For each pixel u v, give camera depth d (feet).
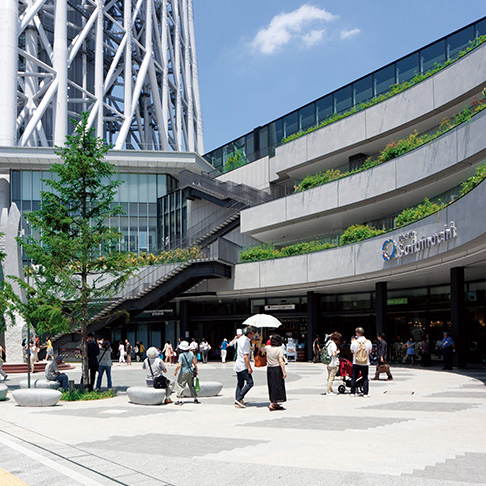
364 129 118.11
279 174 143.74
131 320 145.79
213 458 25.73
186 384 55.26
